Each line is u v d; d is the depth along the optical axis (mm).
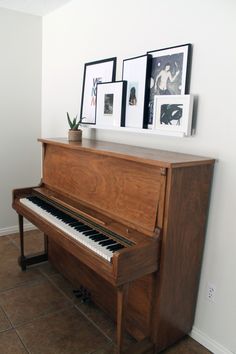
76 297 2244
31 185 3461
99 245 1574
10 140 3236
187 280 1729
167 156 1640
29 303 2166
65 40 2844
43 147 2533
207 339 1799
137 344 1650
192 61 1729
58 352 1740
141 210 1619
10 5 2863
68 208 2068
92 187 1974
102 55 2406
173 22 1812
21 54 3131
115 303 1960
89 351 1757
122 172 1751
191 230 1652
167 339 1726
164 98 1834
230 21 1529
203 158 1634
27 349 1750
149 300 1648
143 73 1992
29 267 2648
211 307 1770
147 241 1519
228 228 1648
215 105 1641
